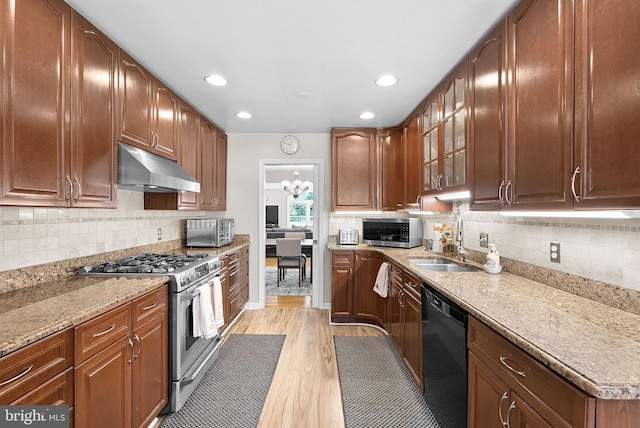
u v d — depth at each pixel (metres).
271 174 9.62
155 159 2.32
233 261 3.48
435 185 2.63
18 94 1.28
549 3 1.31
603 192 1.06
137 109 2.13
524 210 1.48
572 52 1.19
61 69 1.50
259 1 1.54
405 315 2.54
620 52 1.00
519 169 1.52
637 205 0.95
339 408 2.10
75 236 2.05
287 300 4.60
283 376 2.51
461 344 1.54
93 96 1.72
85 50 1.66
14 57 1.26
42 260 1.81
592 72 1.11
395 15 1.65
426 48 1.98
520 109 1.51
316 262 4.26
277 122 3.67
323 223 4.19
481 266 2.29
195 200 3.13
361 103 3.00
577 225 1.56
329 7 1.59
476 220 2.54
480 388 1.38
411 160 3.30
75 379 1.26
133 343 1.65
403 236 3.56
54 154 1.46
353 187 3.86
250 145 4.17
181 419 1.99
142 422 1.73
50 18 1.44
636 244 1.27
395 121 3.62
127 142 2.03
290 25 1.74
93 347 1.36
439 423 1.82
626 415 0.81
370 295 3.61
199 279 2.33
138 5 1.57
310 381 2.44
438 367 1.82
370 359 2.79
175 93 2.70
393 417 2.01
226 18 1.68
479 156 1.88
